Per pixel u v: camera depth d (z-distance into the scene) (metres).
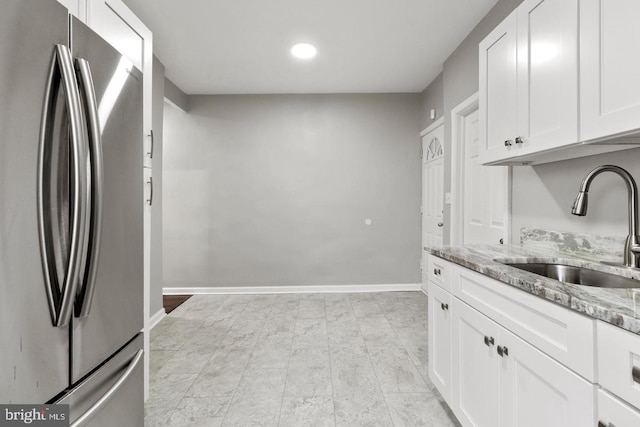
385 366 2.12
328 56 2.93
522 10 1.44
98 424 0.95
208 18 2.34
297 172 3.89
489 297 1.20
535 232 1.78
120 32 1.51
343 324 2.87
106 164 1.00
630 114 0.96
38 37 0.75
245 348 2.40
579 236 1.50
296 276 3.91
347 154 3.90
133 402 1.16
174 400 1.75
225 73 3.29
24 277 0.71
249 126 3.87
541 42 1.33
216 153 3.86
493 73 1.68
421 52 2.84
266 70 3.23
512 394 1.06
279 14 2.29
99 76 0.97
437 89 3.37
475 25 2.42
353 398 1.77
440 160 3.35
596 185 1.45
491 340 1.17
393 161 3.90
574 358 0.80
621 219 1.34
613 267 1.20
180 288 3.88
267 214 3.89
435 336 1.72
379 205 3.91
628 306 0.73
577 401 0.79
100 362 0.98
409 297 3.67
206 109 3.85
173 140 3.86
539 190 1.81
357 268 3.93
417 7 2.21
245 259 3.89
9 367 0.68
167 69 3.21
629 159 1.29
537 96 1.36
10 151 0.68
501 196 2.16
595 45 1.07
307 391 1.83
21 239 0.70
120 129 1.08
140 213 1.23
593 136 1.09
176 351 2.35
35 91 0.74
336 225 3.91
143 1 2.14
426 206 3.76
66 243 0.81
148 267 1.76
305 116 3.88
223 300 3.60
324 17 2.33
